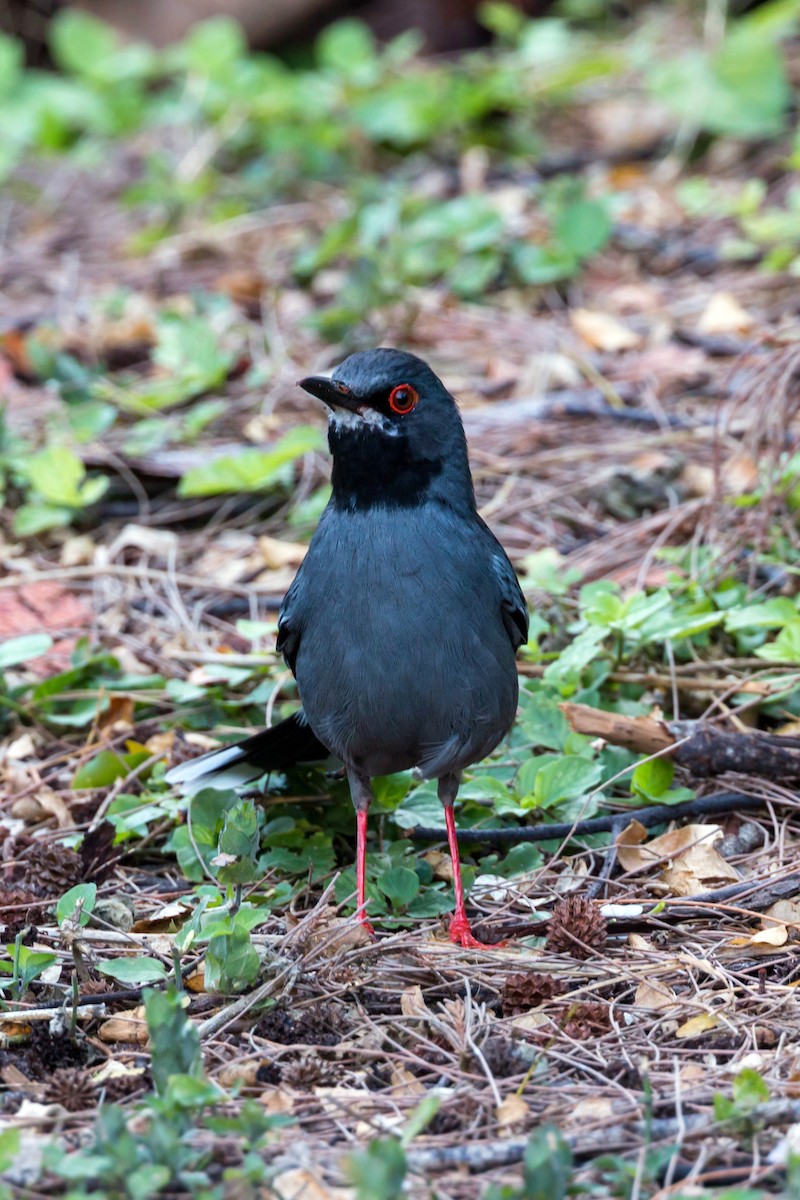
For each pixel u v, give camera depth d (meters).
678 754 9.69
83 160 22.05
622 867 9.23
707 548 11.79
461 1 24.38
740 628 11.03
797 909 8.45
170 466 13.53
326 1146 6.36
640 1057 7.12
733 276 16.67
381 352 8.56
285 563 12.60
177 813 9.70
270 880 9.16
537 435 13.91
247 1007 7.45
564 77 21.33
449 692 8.35
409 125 20.25
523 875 9.10
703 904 8.52
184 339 15.11
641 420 13.99
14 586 12.45
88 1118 6.59
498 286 17.03
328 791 9.95
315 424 14.45
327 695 8.53
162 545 12.88
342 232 16.77
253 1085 6.94
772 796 9.55
